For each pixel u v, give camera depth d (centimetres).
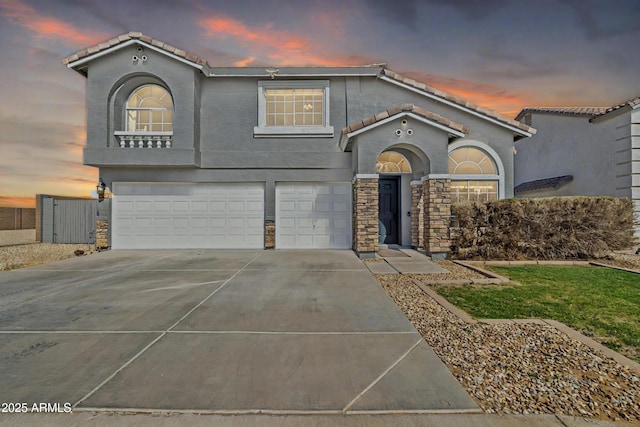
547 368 318
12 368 320
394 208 1286
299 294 602
